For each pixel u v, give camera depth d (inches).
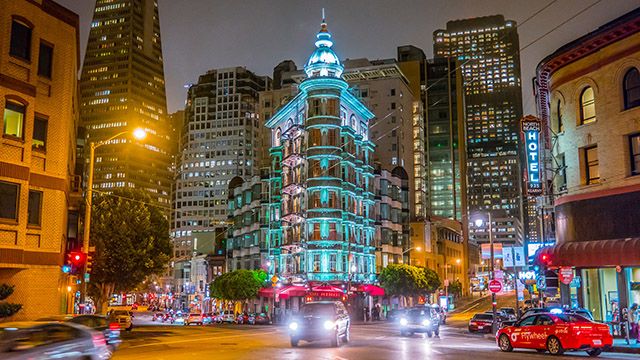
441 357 818.8
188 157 7731.3
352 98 3053.6
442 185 6264.8
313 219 2775.6
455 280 5027.1
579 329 898.1
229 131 7628.0
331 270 2751.0
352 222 2947.8
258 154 7716.5
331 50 2967.5
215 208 7465.6
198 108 7815.0
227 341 1119.0
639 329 1080.2
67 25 1224.8
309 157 2827.3
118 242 1788.9
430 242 4441.4
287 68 6294.3
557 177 1430.9
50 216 1146.0
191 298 5359.3
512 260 1935.3
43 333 570.6
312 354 849.5
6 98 1080.8
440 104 6466.5
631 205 1190.9
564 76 1376.7
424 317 1448.1
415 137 5167.3
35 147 1138.7
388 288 3036.4
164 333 1405.0
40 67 1166.3
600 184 1261.1
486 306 4333.2
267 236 3336.6
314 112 2854.3
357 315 2984.7
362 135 3280.0
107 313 1609.3
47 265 1129.4
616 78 1245.1
